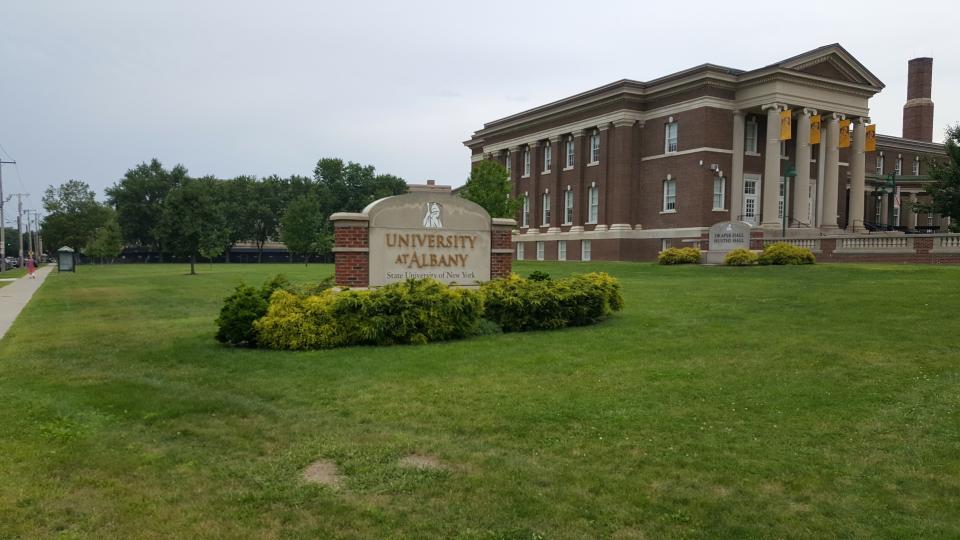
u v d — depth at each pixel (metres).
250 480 5.75
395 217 14.34
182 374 9.63
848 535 4.78
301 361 10.34
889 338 11.17
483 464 6.10
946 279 19.48
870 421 7.16
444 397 8.25
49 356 11.22
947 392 8.08
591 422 7.26
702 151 44.09
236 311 11.74
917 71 75.69
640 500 5.34
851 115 46.50
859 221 48.06
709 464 6.06
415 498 5.39
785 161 46.91
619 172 48.78
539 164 58.78
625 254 48.78
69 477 5.75
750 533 4.81
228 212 101.50
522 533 4.83
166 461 6.16
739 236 33.91
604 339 12.03
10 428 7.00
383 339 11.68
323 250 77.81
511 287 13.63
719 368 9.55
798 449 6.41
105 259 99.19
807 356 10.11
